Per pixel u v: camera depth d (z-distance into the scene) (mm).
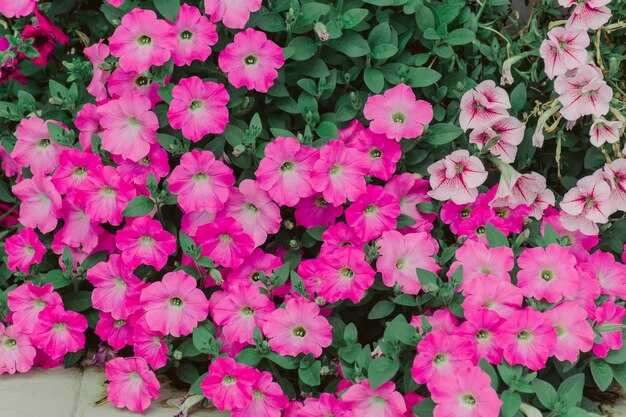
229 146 1261
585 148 1327
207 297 1251
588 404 1189
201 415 1209
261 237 1223
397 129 1228
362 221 1218
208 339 1202
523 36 1337
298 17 1238
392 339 1164
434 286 1164
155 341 1227
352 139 1264
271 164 1205
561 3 1248
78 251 1272
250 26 1235
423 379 1138
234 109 1245
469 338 1150
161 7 1212
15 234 1324
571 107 1242
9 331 1257
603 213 1233
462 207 1255
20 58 1347
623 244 1293
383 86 1272
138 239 1216
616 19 1323
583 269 1239
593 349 1176
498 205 1259
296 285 1203
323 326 1183
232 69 1210
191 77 1194
